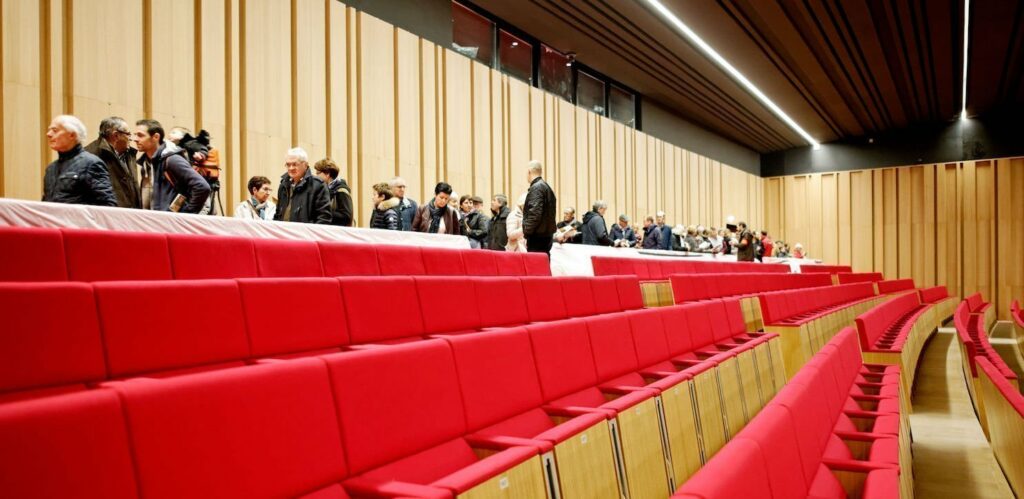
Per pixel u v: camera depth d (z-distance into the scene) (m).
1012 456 1.76
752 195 13.03
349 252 2.43
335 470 1.08
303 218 3.07
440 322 2.15
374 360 1.23
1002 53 7.94
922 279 11.62
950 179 11.47
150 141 2.64
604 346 2.08
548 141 7.82
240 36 4.71
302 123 5.06
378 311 1.92
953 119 11.42
